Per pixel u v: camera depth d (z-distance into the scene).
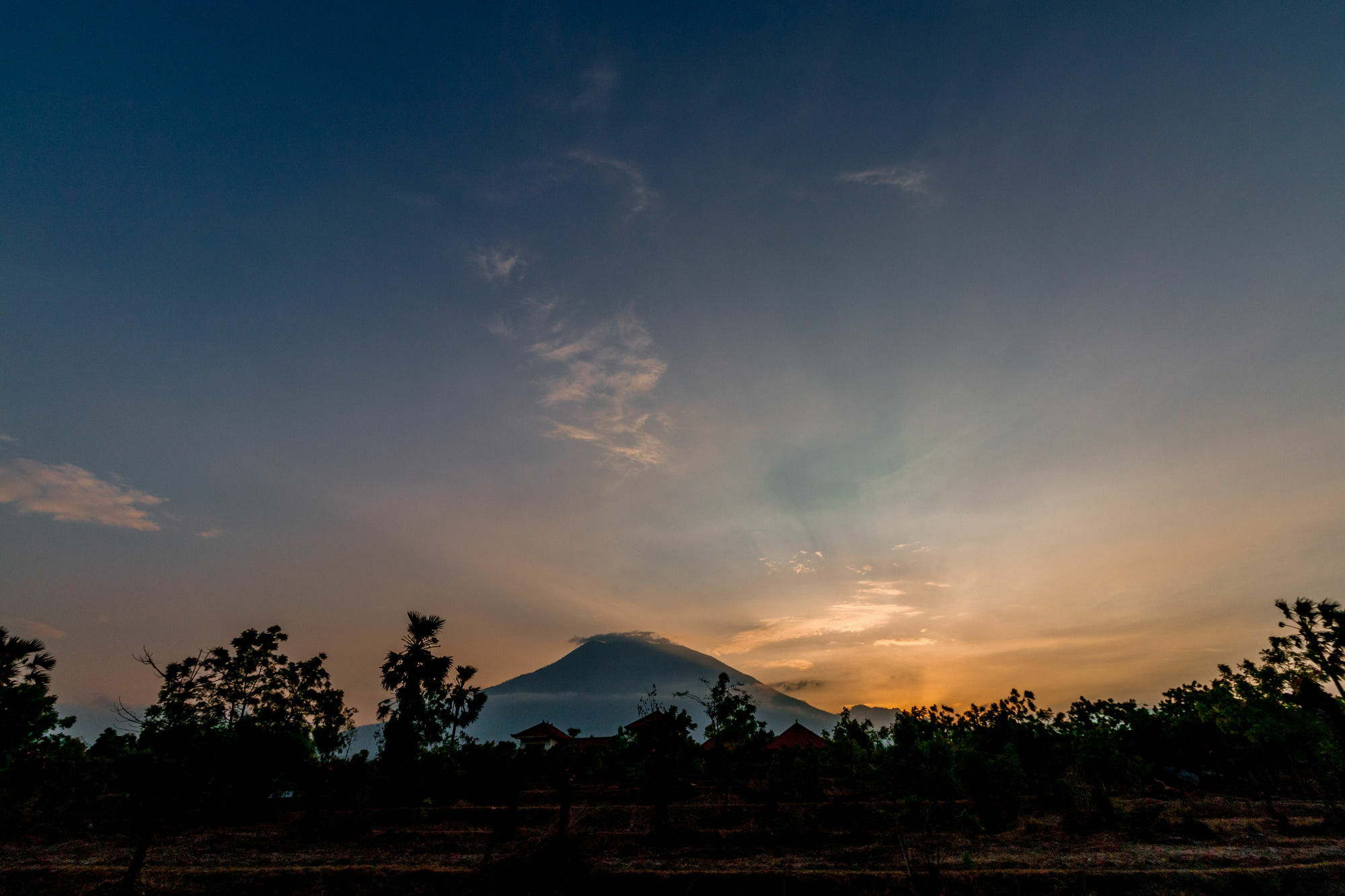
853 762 43.16
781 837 31.72
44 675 22.41
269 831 34.91
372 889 23.94
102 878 24.52
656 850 29.84
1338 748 33.50
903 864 26.17
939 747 27.81
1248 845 28.56
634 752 35.44
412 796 42.50
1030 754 43.16
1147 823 33.12
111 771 23.11
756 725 39.59
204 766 24.28
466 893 23.77
